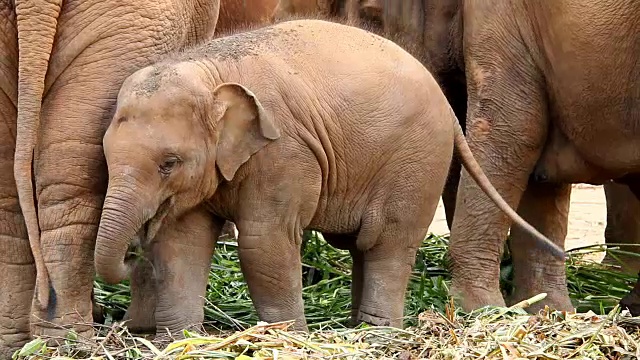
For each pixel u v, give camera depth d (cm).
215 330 1075
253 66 966
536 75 1162
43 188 930
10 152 948
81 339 920
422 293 1178
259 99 959
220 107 926
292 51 990
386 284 1031
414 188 1025
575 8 1102
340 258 1362
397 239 1030
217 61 955
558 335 899
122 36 927
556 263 1245
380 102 1007
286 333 889
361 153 1003
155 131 902
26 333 980
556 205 1252
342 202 1012
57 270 931
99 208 938
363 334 920
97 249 888
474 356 862
